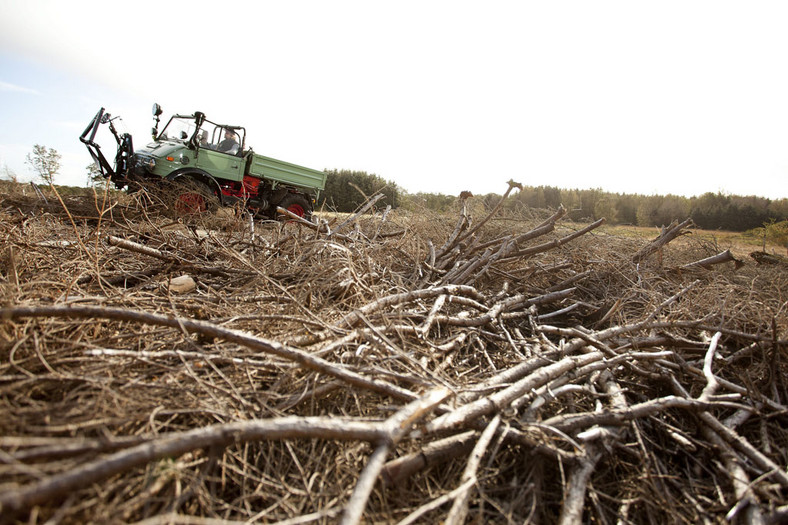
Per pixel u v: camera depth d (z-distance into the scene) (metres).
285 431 1.36
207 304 2.86
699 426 2.31
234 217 5.05
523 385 2.10
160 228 4.41
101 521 1.26
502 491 1.88
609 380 2.59
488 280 4.53
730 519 1.74
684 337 3.38
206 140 10.80
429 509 1.50
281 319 2.39
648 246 5.60
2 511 0.96
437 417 1.95
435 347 2.61
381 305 2.81
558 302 4.29
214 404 1.86
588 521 1.83
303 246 4.09
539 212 6.86
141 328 2.46
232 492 1.68
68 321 2.24
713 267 5.40
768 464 1.97
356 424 1.49
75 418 1.59
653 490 1.89
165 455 1.18
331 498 1.68
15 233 3.58
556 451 1.84
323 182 13.35
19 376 1.70
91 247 3.71
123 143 9.66
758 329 3.11
